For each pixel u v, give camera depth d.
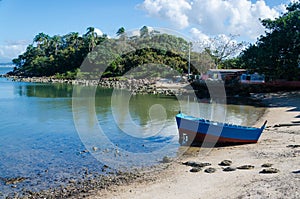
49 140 19.22
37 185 12.28
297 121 23.12
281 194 9.47
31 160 15.27
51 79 83.56
